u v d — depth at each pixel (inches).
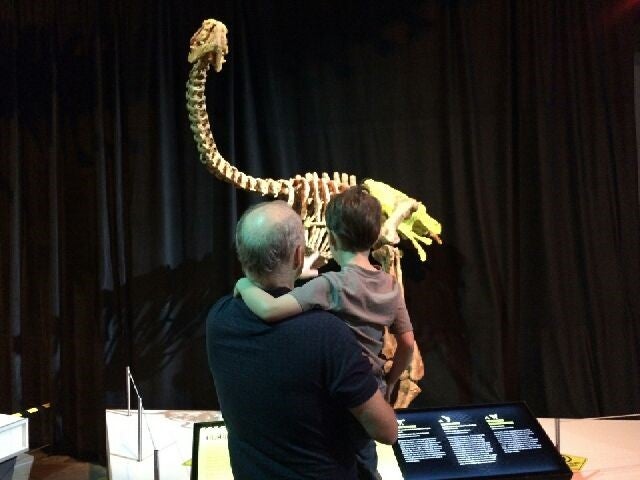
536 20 145.9
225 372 61.2
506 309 150.2
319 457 58.8
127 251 152.4
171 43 149.3
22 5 149.6
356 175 153.5
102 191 148.9
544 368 149.3
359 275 73.3
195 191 152.4
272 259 61.5
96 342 153.0
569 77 145.8
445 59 148.9
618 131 145.7
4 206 151.0
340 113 152.9
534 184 148.4
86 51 150.1
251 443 60.4
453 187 150.0
